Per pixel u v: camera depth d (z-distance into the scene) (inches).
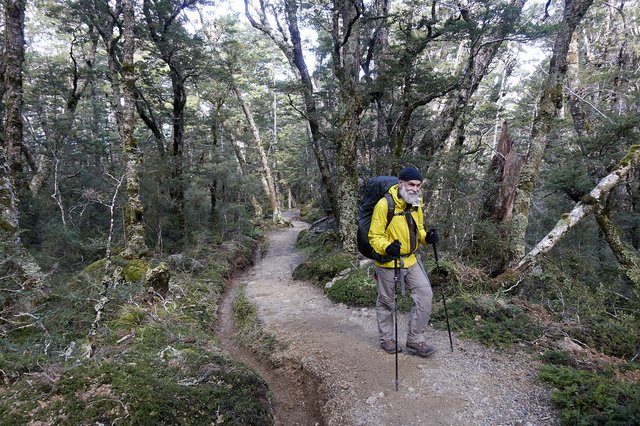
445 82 331.3
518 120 558.6
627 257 207.3
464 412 116.0
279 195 1599.4
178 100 517.7
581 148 337.1
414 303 152.3
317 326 213.3
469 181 301.9
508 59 673.0
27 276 204.2
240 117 1022.4
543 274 211.3
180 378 130.5
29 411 101.9
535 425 104.7
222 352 177.6
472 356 148.3
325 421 133.8
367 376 145.5
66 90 598.5
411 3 443.2
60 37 729.0
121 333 175.6
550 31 300.5
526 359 140.2
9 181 228.4
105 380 117.0
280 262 526.6
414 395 128.8
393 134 416.2
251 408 124.8
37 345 151.9
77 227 413.7
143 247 282.0
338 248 398.9
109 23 427.8
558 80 241.0
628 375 126.0
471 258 250.2
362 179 446.3
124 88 278.1
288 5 493.4
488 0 313.9
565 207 382.6
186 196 609.0
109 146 587.5
